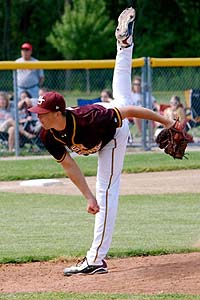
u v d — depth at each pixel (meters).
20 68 39.44
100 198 17.06
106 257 18.81
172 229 22.33
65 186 31.09
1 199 28.03
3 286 16.34
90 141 16.34
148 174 33.97
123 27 17.22
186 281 16.20
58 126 15.96
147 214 24.73
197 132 42.66
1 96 40.25
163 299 14.62
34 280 16.88
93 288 15.84
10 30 116.25
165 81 59.16
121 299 14.69
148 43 109.75
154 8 112.31
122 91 17.42
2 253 19.42
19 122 40.00
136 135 42.84
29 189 30.39
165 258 18.62
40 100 15.91
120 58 17.41
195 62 41.75
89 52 101.12
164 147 16.97
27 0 118.50
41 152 40.59
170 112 41.44
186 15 112.06
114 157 16.88
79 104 41.44
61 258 18.95
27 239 21.28
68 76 62.53
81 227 22.95
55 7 118.25
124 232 21.94
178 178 32.59
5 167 35.84
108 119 16.28
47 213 25.27
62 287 16.06
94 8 101.56
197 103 42.91
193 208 25.73
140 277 16.69
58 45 102.06
